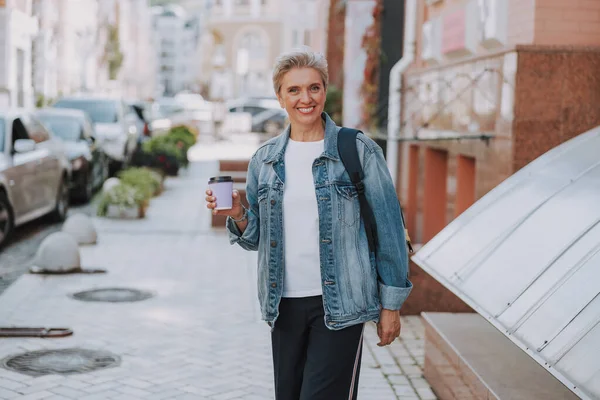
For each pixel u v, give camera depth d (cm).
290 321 380
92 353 686
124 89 7412
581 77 782
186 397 586
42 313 815
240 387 609
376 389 614
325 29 2966
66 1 4075
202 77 8906
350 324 371
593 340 363
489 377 502
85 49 4759
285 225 377
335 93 2341
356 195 374
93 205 1702
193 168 2575
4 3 2509
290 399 389
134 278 992
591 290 395
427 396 602
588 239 440
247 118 3991
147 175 1730
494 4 870
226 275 1028
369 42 1647
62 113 1816
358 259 372
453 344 570
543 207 509
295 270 377
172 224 1460
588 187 496
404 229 382
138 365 657
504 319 428
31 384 605
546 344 384
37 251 1104
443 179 1217
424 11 1299
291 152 382
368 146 378
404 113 1371
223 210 383
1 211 1138
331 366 371
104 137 2089
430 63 1205
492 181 844
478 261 504
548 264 443
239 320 805
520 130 785
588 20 784
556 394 475
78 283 955
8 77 2516
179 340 730
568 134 785
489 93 871
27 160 1238
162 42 16300
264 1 8119
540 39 784
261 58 8138
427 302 823
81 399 576
